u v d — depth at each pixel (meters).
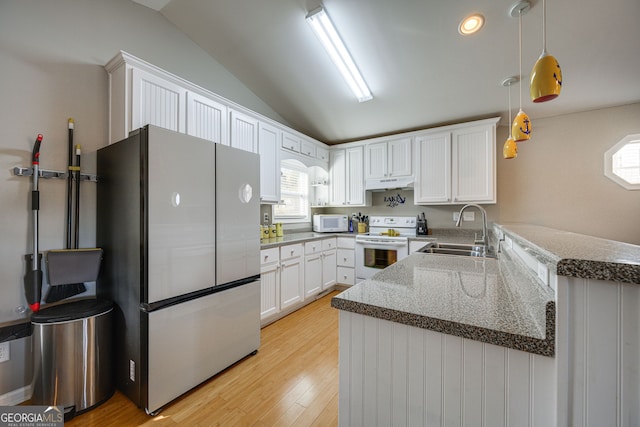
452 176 3.23
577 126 2.94
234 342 1.96
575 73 2.33
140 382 1.50
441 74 2.59
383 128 3.71
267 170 2.97
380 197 4.07
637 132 2.71
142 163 1.49
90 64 1.92
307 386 1.74
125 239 1.61
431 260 1.59
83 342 1.50
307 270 3.19
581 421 0.57
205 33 2.56
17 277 1.61
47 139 1.72
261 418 1.46
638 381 0.52
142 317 1.50
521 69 2.38
